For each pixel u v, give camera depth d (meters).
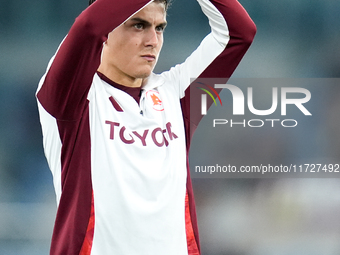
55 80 5.39
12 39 24.97
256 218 21.02
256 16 26.50
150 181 5.69
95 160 5.72
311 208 21.64
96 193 5.64
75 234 5.61
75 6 25.23
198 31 25.44
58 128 5.77
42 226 20.64
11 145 23.56
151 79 6.50
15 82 24.45
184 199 6.04
